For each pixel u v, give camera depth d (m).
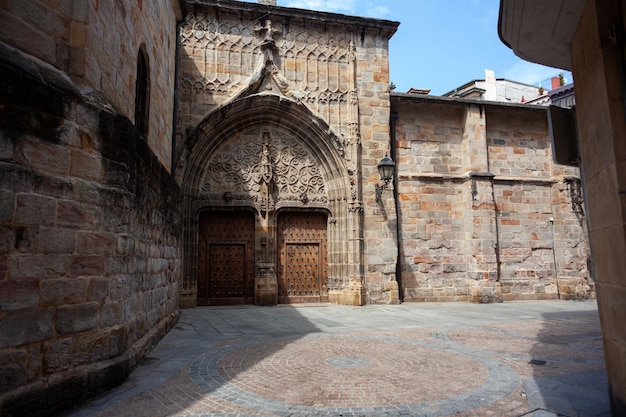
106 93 6.16
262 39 17.48
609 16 4.06
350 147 17.66
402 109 19.12
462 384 6.05
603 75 4.05
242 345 8.71
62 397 4.79
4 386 4.21
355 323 12.05
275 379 6.25
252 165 17.47
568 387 5.89
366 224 17.56
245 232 17.52
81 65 5.37
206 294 16.91
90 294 5.29
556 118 5.32
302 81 17.77
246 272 17.31
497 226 19.58
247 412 4.90
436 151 19.28
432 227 18.75
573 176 20.25
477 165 19.17
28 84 4.63
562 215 20.03
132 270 6.45
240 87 16.98
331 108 17.91
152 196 7.92
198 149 16.58
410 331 10.62
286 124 17.77
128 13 7.27
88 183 5.33
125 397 5.30
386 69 18.52
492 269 18.56
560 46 5.96
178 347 8.43
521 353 8.15
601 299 4.47
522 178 20.05
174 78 13.52
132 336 6.58
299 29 17.94
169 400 5.25
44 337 4.65
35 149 4.68
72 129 5.14
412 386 5.96
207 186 17.02
